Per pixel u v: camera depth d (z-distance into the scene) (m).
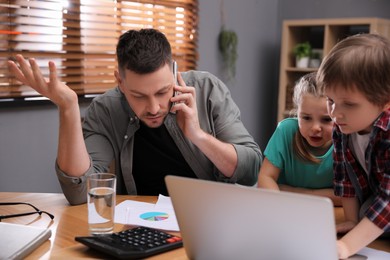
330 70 0.99
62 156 1.39
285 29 3.69
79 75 2.69
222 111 1.77
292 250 0.78
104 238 1.03
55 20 2.54
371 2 3.66
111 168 1.74
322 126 1.44
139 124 1.68
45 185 2.63
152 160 1.74
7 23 2.34
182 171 1.75
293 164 1.57
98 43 2.76
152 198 1.46
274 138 1.58
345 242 1.00
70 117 1.38
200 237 0.88
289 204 0.75
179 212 0.89
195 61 3.42
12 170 2.46
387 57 0.96
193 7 3.33
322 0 3.89
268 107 4.20
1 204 1.38
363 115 0.99
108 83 2.85
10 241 1.02
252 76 3.97
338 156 1.25
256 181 1.73
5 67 2.37
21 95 2.45
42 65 2.51
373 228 1.01
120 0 2.85
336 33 3.62
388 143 1.06
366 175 1.23
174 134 1.68
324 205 0.71
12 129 2.44
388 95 0.98
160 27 3.14
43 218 1.26
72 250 1.02
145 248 0.98
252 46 3.93
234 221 0.82
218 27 3.59
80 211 1.33
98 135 1.72
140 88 1.36
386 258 1.00
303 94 1.45
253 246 0.82
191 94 1.52
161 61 1.35
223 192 0.81
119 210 1.29
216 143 1.58
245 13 3.81
